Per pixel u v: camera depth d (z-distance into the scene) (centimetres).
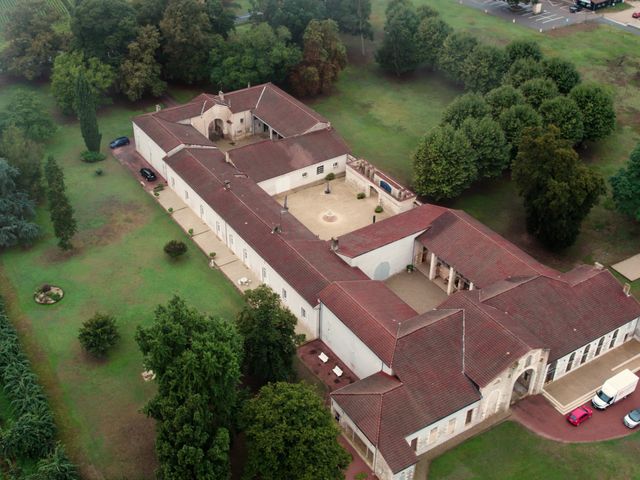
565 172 10025
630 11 19838
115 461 7500
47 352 8844
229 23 15712
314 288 8988
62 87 13875
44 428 7494
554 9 19988
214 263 10488
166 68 15338
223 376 6869
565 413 8200
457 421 7744
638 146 10844
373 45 17975
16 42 15050
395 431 7231
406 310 8794
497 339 8012
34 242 10844
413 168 11744
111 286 9962
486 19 19250
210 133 14012
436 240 10044
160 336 6875
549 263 10575
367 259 9825
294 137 12594
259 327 7819
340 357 8838
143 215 11531
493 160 11694
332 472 6700
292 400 6825
